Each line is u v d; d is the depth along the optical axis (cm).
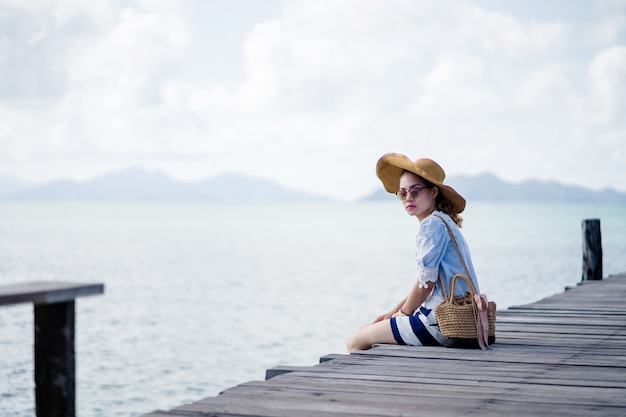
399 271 3297
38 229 8988
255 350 1535
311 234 7644
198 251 4834
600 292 924
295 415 327
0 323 1889
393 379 401
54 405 266
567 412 337
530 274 2900
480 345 485
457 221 514
